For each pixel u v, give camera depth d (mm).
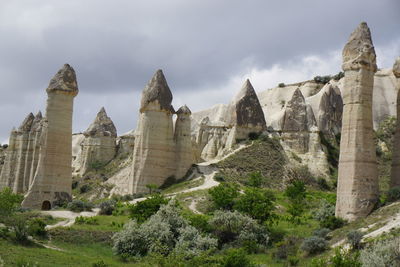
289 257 36969
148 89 76875
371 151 43188
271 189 74375
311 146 85812
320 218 48625
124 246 41094
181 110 78812
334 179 81125
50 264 34031
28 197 61688
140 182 73062
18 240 41062
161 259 35844
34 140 87812
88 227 47219
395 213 38500
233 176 76875
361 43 44688
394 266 27922
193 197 61594
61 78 65938
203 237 41688
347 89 44594
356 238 34562
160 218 43844
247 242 41031
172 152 76625
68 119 65875
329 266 30469
